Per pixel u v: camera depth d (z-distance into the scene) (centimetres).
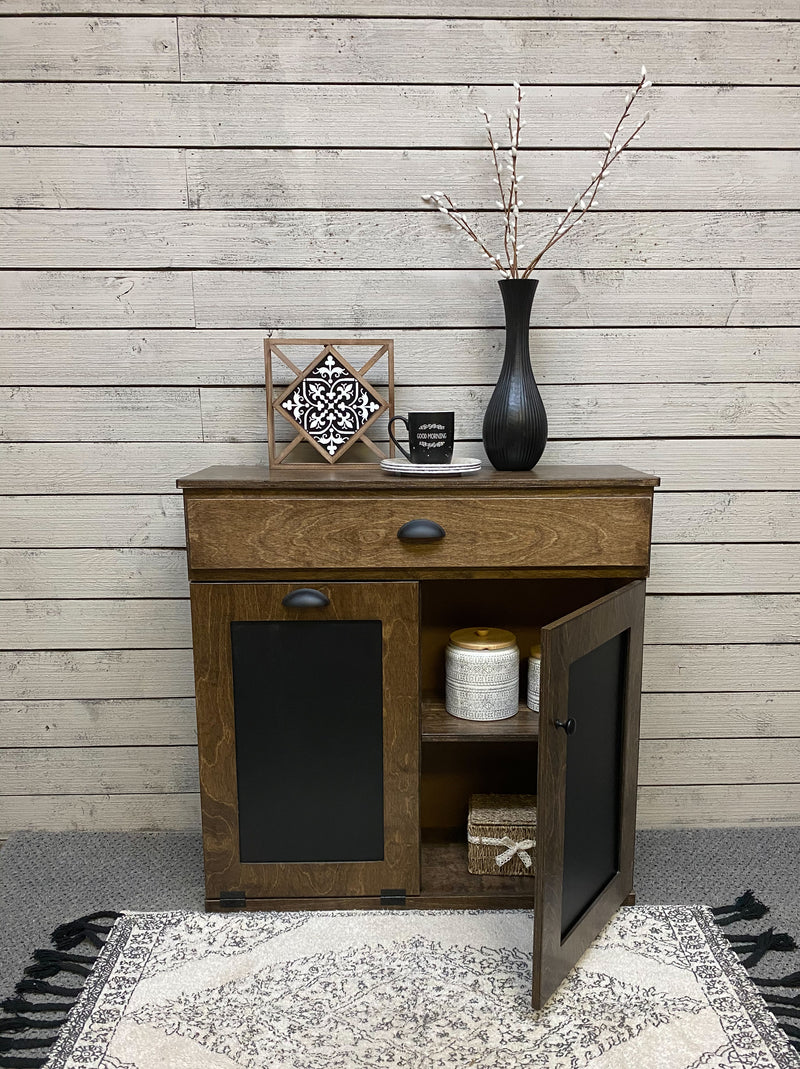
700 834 187
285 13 161
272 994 132
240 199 167
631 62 165
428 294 171
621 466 170
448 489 143
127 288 170
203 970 138
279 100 164
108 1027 125
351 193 168
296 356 172
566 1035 124
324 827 153
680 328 174
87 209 167
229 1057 120
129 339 172
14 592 180
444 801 183
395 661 147
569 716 129
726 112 167
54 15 161
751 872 171
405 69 164
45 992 135
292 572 146
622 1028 125
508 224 163
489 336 173
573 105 166
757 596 184
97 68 162
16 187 166
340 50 163
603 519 145
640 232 171
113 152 165
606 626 136
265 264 170
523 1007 130
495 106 166
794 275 173
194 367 173
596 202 169
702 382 176
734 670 186
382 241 169
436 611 177
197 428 175
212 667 147
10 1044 124
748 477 180
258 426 175
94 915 154
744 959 142
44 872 171
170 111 164
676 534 182
